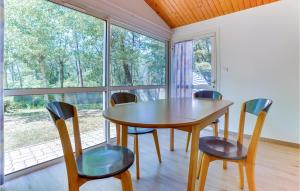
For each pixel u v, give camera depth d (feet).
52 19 6.98
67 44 7.49
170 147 8.29
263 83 9.69
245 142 9.30
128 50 10.38
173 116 3.93
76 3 7.33
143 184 5.63
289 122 8.99
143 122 3.40
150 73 12.16
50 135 7.11
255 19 9.80
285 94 9.07
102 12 8.38
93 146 8.51
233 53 10.62
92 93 8.49
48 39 6.88
